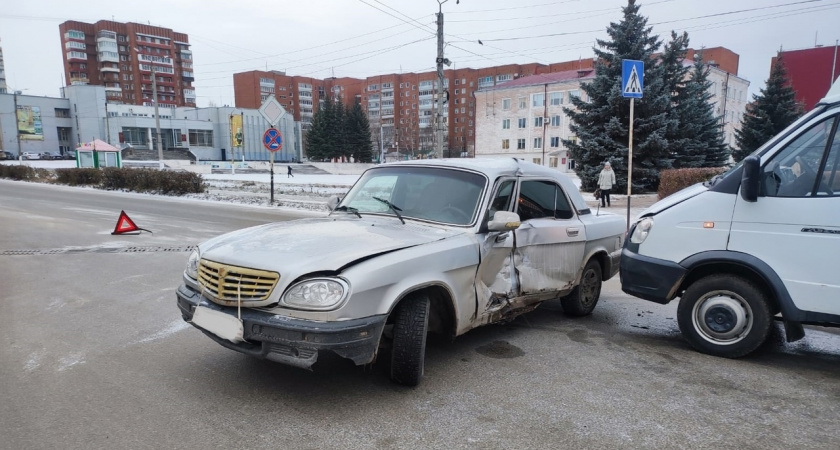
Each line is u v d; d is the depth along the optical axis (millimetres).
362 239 3621
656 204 4898
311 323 3035
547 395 3604
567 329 5160
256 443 2898
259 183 32438
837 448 2986
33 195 21453
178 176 22375
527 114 65812
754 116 32062
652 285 4605
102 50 110688
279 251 3373
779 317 4520
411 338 3504
